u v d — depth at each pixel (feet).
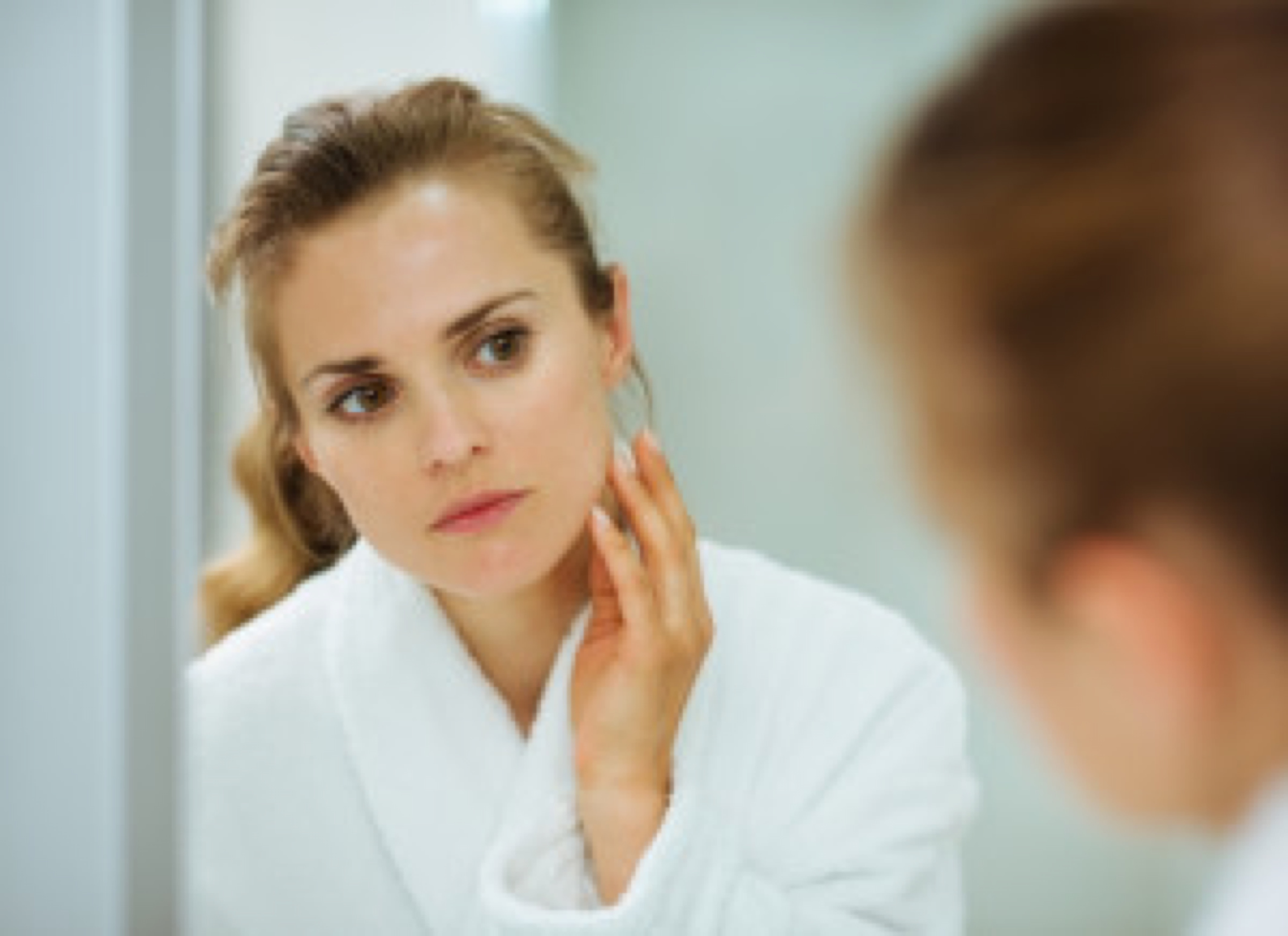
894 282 1.32
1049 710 1.42
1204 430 1.14
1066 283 1.17
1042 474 1.26
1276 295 1.10
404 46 5.60
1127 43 1.17
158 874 2.23
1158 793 1.37
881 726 3.47
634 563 3.16
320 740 3.39
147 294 2.16
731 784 3.35
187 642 2.21
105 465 2.18
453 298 2.87
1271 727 1.26
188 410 2.19
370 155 2.87
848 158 7.09
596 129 7.30
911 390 1.36
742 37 7.18
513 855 3.13
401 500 3.00
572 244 3.12
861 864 3.35
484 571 3.04
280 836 3.35
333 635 3.42
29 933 2.23
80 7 2.11
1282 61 1.13
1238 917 1.33
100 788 2.22
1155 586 1.25
